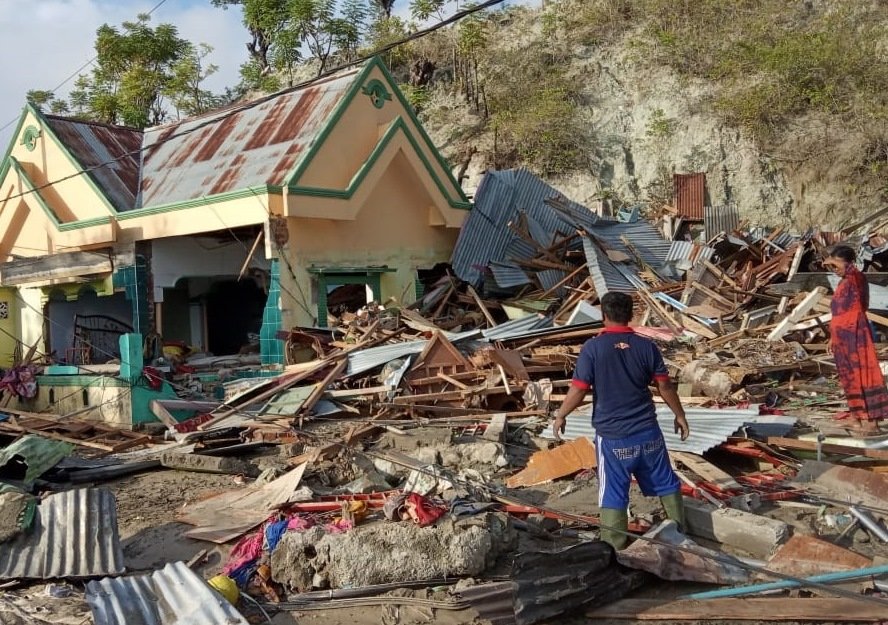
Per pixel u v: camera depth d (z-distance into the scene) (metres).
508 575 5.89
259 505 7.66
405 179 17.88
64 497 6.89
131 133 19.78
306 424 11.05
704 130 32.41
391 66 39.25
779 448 8.52
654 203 30.81
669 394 5.91
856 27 35.38
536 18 39.78
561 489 8.00
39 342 18.69
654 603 5.30
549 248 19.11
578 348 13.21
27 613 5.29
